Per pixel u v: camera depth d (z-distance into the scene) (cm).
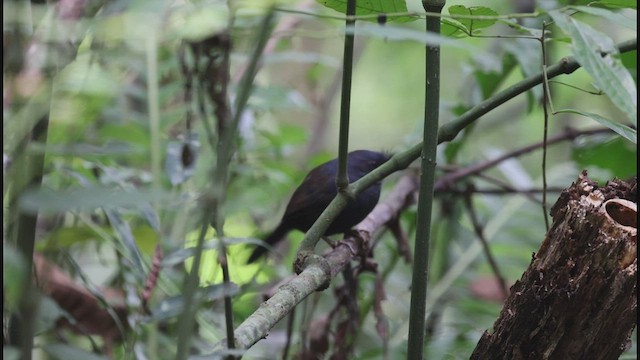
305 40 1197
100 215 670
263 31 330
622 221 454
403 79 1831
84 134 599
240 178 858
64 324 609
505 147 1644
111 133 711
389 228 816
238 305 751
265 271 821
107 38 353
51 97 323
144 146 720
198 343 595
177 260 441
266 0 367
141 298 523
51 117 385
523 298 468
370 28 359
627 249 440
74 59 358
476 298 998
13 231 347
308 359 692
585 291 450
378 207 809
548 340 465
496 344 481
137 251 529
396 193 845
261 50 330
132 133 711
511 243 1021
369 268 696
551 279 459
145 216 518
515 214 1044
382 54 1816
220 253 381
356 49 1442
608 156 877
